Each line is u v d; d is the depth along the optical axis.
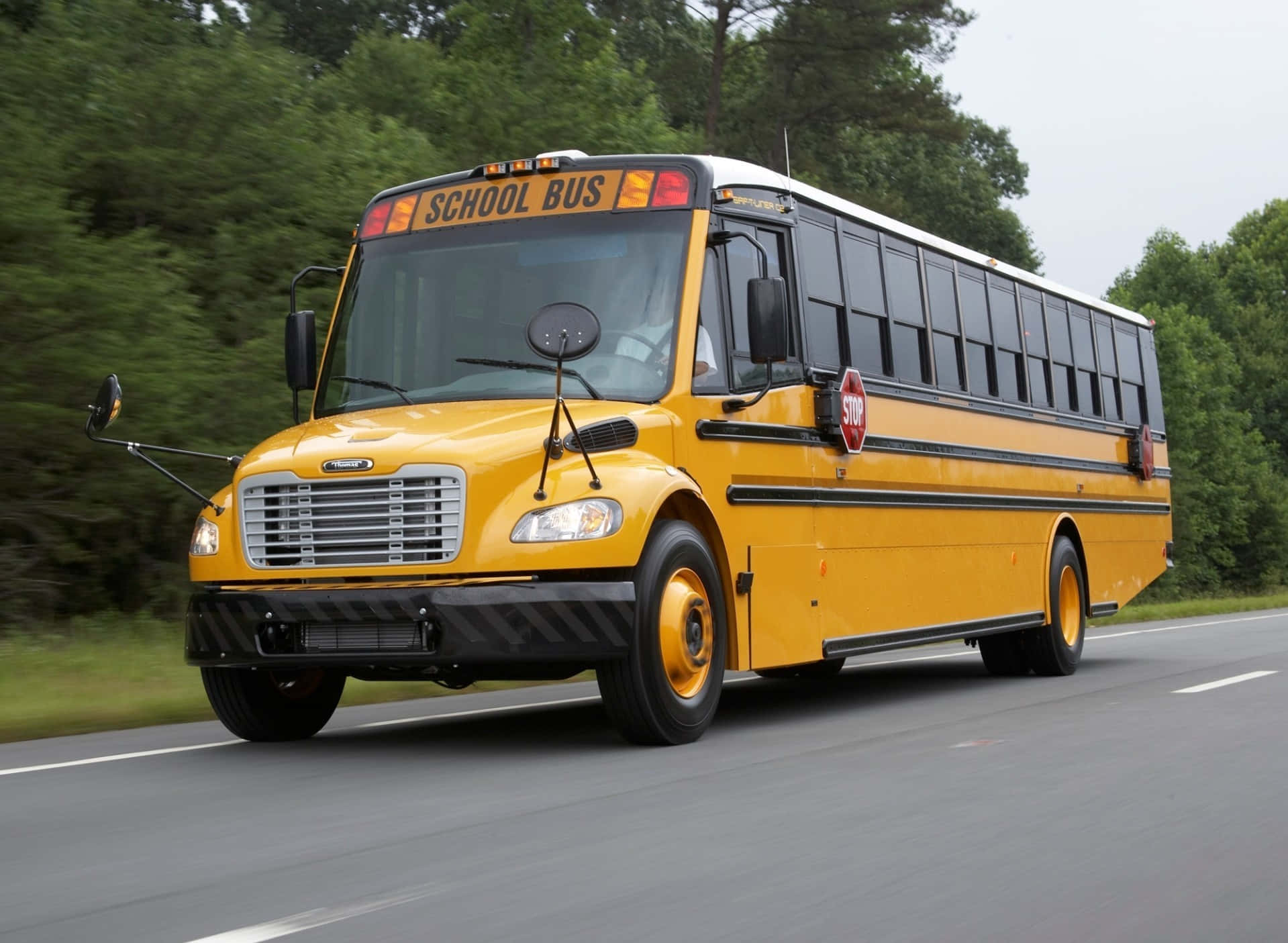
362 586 7.89
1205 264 86.50
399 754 8.16
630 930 4.26
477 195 9.53
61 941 4.17
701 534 8.84
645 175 9.24
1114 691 11.71
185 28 21.59
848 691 12.69
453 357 9.10
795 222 10.22
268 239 18.56
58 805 6.47
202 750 8.41
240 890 4.78
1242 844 5.56
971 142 71.19
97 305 15.22
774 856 5.27
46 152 17.20
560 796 6.57
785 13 44.94
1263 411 84.31
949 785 6.86
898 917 4.44
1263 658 15.02
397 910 4.48
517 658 7.67
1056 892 4.79
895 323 11.62
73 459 15.00
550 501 7.88
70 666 11.73
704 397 8.89
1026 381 14.29
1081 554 15.20
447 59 35.38
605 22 36.00
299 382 9.52
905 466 11.49
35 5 21.67
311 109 22.52
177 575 15.80
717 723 9.82
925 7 44.66
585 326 7.99
